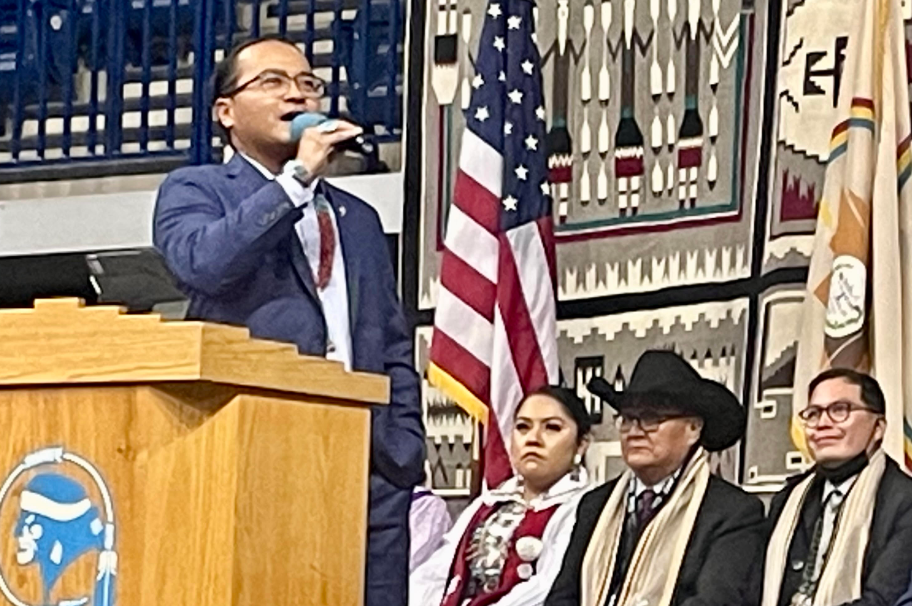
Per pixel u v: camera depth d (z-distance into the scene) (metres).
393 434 6.94
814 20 12.83
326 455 4.91
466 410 12.66
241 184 6.91
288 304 6.79
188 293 6.84
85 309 4.66
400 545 6.91
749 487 12.55
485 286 12.80
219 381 4.57
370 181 14.67
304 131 6.61
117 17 16.36
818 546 9.61
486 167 12.94
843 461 9.65
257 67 6.95
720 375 12.91
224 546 4.57
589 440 11.77
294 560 4.80
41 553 4.68
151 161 15.94
